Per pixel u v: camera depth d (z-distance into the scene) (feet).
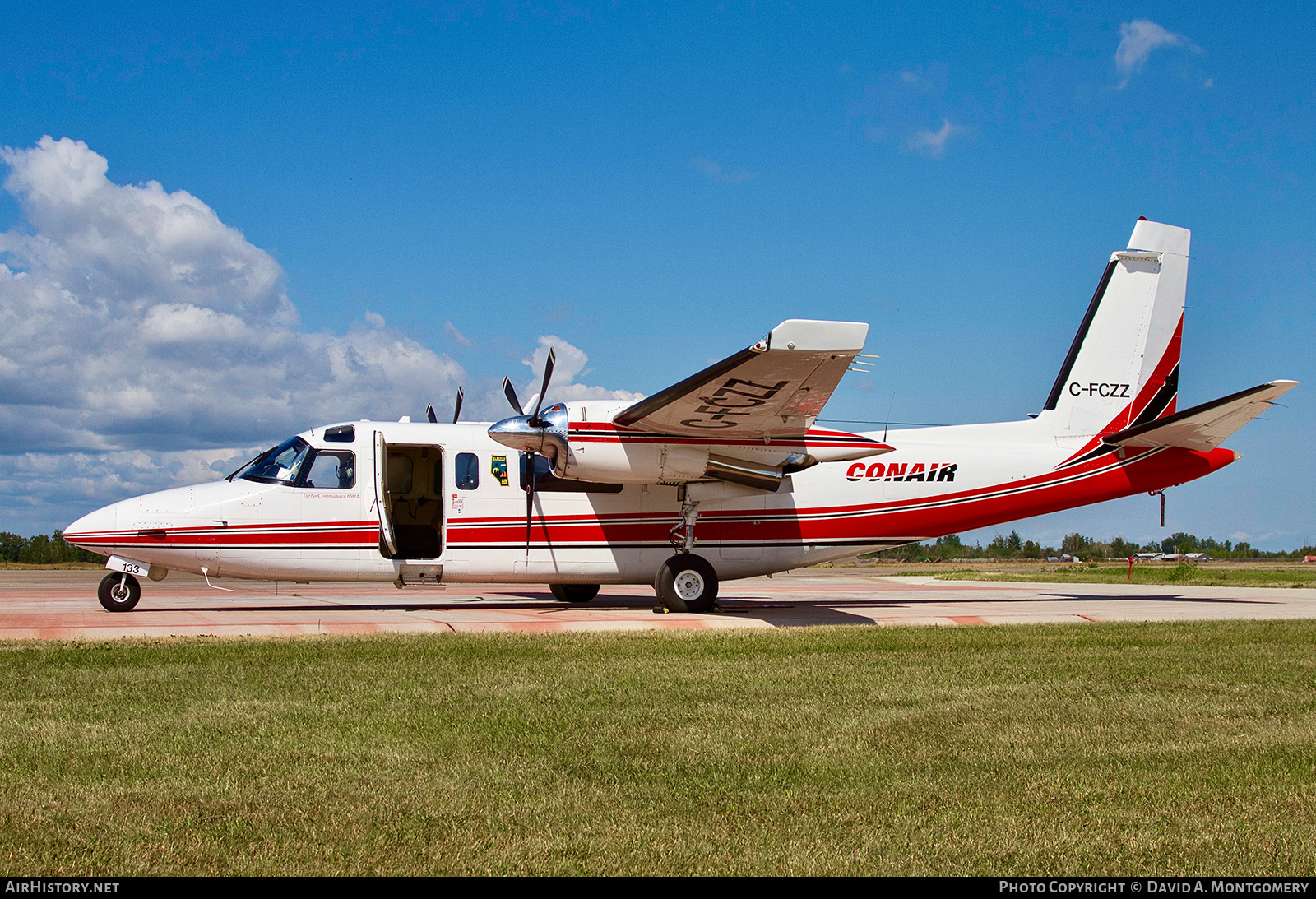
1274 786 14.12
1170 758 15.65
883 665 25.03
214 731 16.67
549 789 13.78
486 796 13.39
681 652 27.02
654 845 11.64
